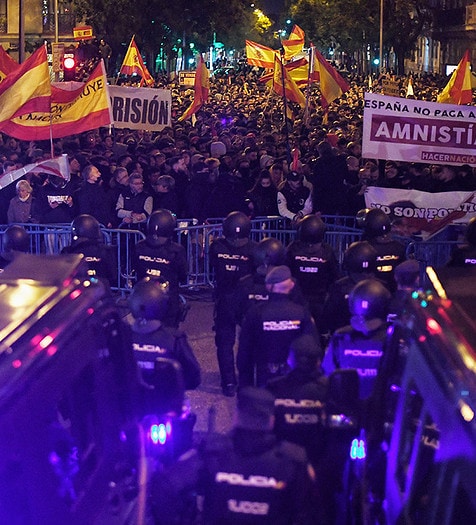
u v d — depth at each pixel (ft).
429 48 284.82
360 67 281.33
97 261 29.55
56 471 12.12
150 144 64.28
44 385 11.90
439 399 11.97
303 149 70.08
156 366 19.54
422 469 12.44
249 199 47.93
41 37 192.95
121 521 14.88
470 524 10.09
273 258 25.79
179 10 165.68
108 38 160.45
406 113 41.98
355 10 223.51
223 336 29.91
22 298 13.71
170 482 14.84
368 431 16.89
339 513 18.04
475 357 11.62
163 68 226.58
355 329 21.36
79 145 67.41
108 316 15.96
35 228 43.65
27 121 48.34
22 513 10.72
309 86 81.56
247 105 135.54
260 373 22.70
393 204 41.73
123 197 44.37
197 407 29.19
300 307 22.56
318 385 17.99
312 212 47.01
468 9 233.55
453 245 41.27
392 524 13.52
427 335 13.44
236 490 13.99
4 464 10.36
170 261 29.37
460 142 42.19
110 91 61.77
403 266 23.66
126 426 16.61
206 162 46.73
